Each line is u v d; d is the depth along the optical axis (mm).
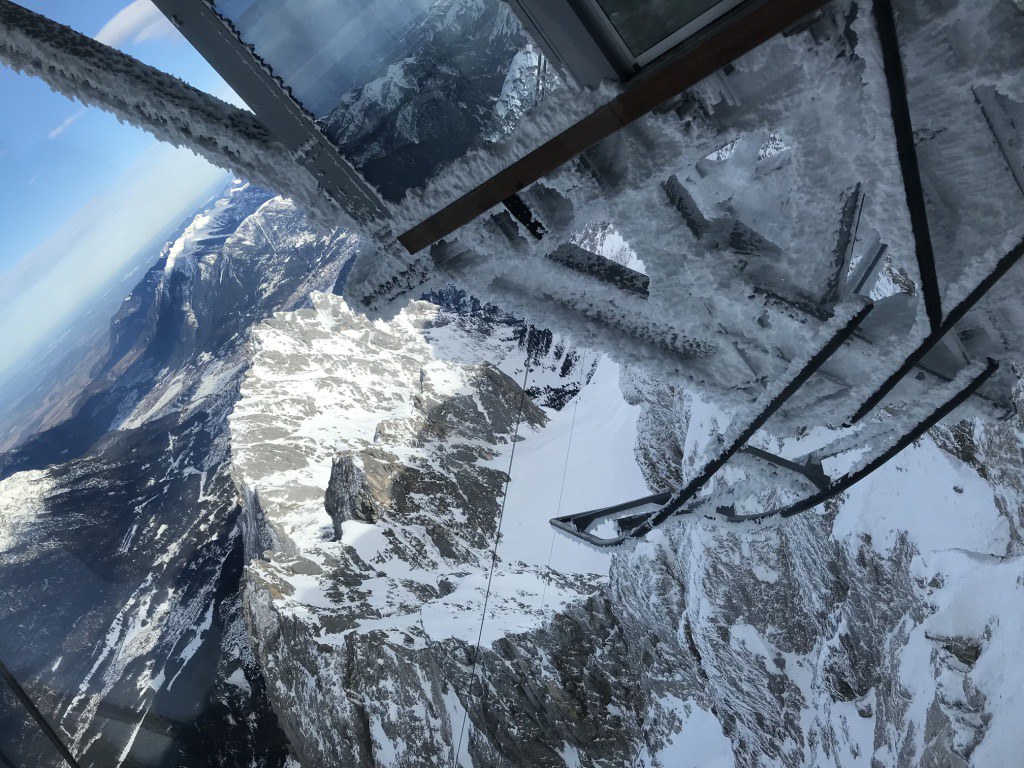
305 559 76125
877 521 29859
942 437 26453
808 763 36812
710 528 4711
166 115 2801
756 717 39750
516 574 74375
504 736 56000
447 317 177500
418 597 71875
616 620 58406
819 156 2711
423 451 96125
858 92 2496
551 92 2559
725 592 40312
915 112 2705
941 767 22156
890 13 2207
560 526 5535
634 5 2258
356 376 156000
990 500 24188
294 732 63219
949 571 25062
